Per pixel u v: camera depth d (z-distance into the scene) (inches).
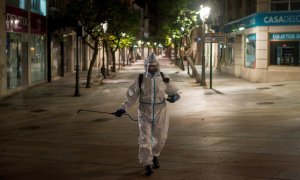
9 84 892.6
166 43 2471.7
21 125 539.5
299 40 1033.5
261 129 439.5
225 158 321.7
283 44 1050.7
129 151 362.6
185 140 401.4
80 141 419.8
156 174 283.9
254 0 1156.5
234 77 1298.0
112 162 323.9
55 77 1315.2
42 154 361.7
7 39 875.4
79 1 986.1
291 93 772.6
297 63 1039.6
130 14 1391.5
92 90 987.3
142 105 282.4
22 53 986.1
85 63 1850.4
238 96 774.5
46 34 1205.1
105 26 1256.8
